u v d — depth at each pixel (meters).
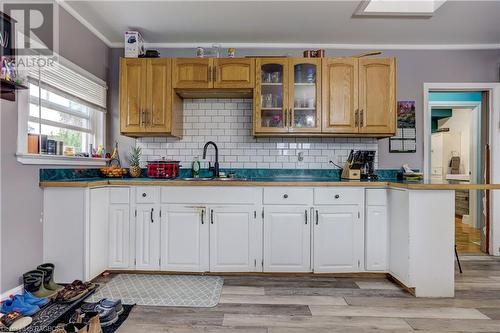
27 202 2.21
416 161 3.38
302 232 2.62
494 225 3.41
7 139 2.03
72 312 1.94
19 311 1.84
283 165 3.35
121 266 2.64
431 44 3.38
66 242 2.37
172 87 2.98
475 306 2.11
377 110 2.98
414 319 1.92
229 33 3.13
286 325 1.84
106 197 2.63
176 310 2.02
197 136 3.37
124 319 1.90
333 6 2.62
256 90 2.98
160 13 2.74
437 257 2.24
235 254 2.63
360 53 3.39
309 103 3.03
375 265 2.61
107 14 2.75
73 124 2.86
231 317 1.93
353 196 2.63
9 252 2.06
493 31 3.08
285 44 3.37
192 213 2.64
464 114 5.86
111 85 3.36
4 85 1.91
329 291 2.34
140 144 3.38
